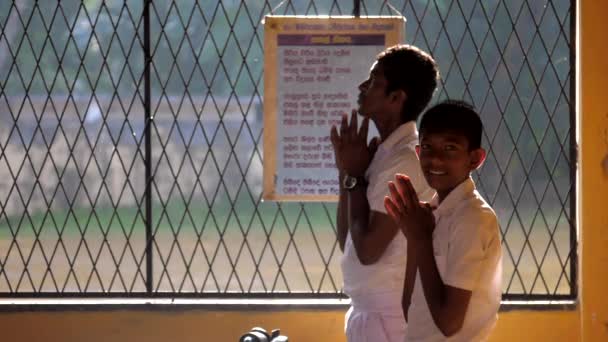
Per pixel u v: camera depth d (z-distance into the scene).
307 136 8.08
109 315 8.33
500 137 10.64
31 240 14.34
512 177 10.58
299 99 8.05
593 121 8.05
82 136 15.22
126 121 8.68
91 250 14.34
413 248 5.16
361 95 6.46
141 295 8.50
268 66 8.05
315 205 14.21
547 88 10.91
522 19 11.81
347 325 6.52
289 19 8.02
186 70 14.61
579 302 8.22
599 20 8.01
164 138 15.01
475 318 5.22
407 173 6.24
